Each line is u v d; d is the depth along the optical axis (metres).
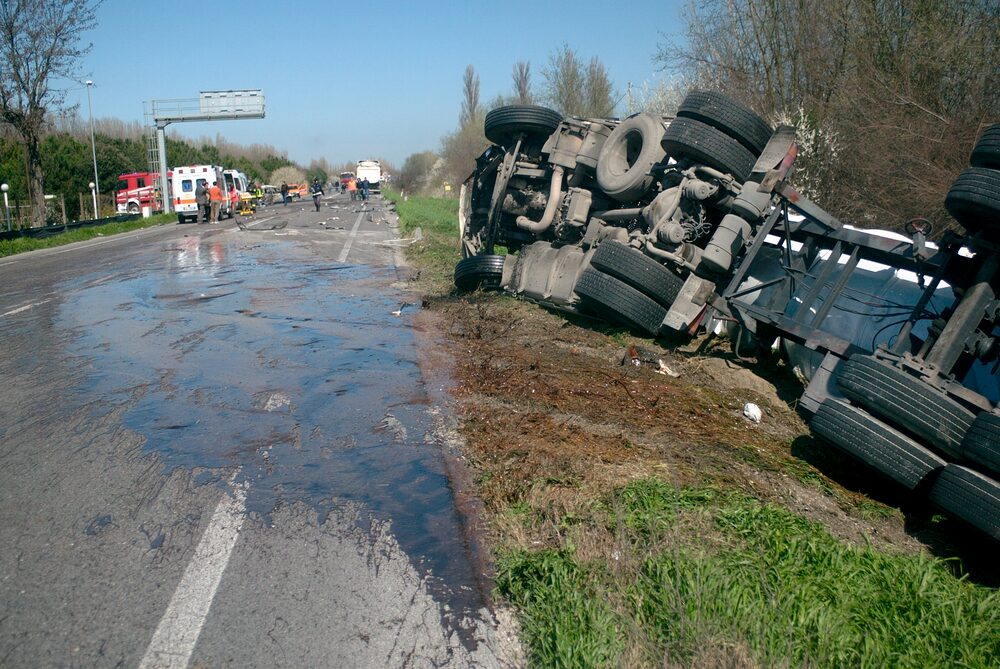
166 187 43.56
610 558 4.00
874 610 3.71
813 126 13.92
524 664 3.27
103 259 18.81
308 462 5.34
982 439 4.46
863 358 5.22
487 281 12.04
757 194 8.05
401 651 3.31
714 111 8.59
